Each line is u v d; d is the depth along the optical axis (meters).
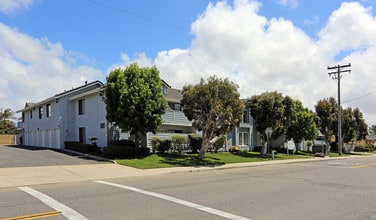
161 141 26.22
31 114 38.94
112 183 12.94
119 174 15.92
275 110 31.03
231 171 18.56
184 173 17.33
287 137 38.88
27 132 40.12
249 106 32.53
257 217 7.31
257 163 24.23
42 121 35.31
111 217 7.25
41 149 29.45
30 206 8.36
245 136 37.84
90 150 25.44
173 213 7.63
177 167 19.45
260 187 11.80
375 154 48.62
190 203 8.78
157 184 12.58
